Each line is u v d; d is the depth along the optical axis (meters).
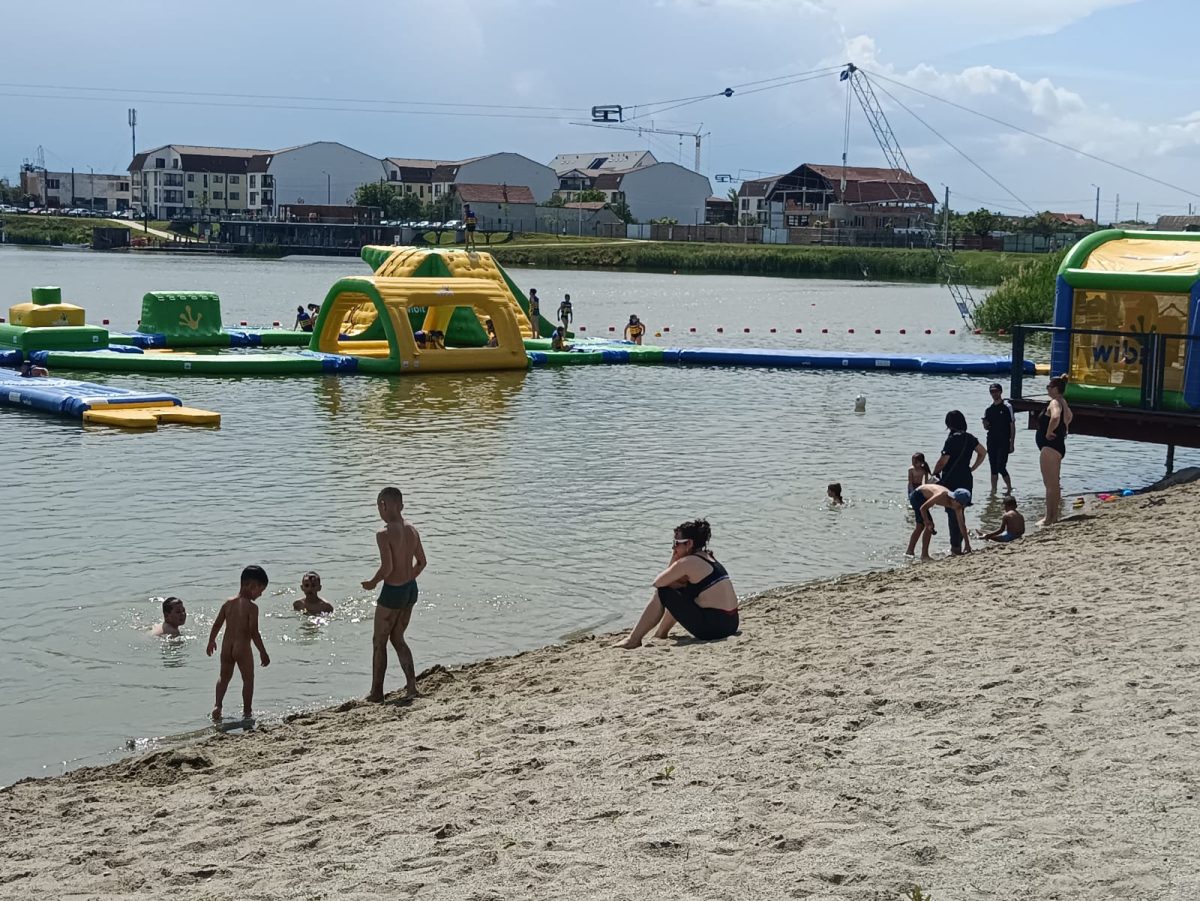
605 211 179.12
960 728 8.33
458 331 44.16
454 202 173.50
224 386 33.50
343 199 189.00
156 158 190.12
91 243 169.38
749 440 25.91
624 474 21.88
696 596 11.98
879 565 16.03
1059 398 17.72
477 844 6.97
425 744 9.30
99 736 10.28
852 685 9.62
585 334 56.84
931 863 6.24
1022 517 17.11
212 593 14.30
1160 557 13.88
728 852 6.55
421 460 22.91
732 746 8.38
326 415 28.47
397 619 10.78
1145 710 8.38
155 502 19.05
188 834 7.67
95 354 37.56
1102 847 6.28
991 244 152.62
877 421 28.98
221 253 160.62
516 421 28.05
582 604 14.20
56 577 14.90
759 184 189.00
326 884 6.60
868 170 177.12
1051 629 10.93
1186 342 19.77
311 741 9.73
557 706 10.00
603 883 6.28
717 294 94.25
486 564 15.80
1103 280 20.44
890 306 84.44
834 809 7.05
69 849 7.57
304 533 17.16
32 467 21.75
